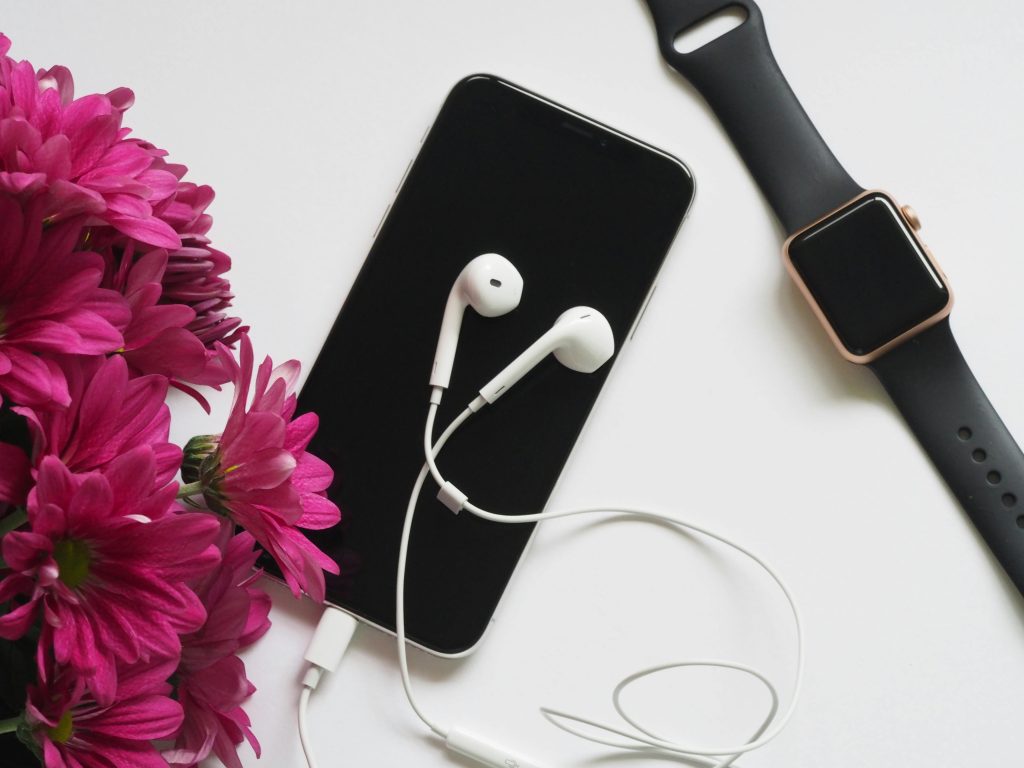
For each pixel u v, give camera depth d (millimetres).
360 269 583
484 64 600
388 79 597
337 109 594
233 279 580
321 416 570
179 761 369
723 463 583
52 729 322
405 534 532
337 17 595
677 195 584
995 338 595
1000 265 598
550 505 575
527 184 584
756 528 580
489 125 585
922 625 577
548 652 567
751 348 589
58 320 316
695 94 604
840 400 588
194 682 390
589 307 571
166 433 335
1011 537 572
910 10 604
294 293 583
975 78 604
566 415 574
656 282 583
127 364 363
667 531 578
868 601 578
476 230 582
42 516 286
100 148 341
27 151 310
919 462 586
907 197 600
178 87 586
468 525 566
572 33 603
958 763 570
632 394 584
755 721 569
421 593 559
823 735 570
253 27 591
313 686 537
